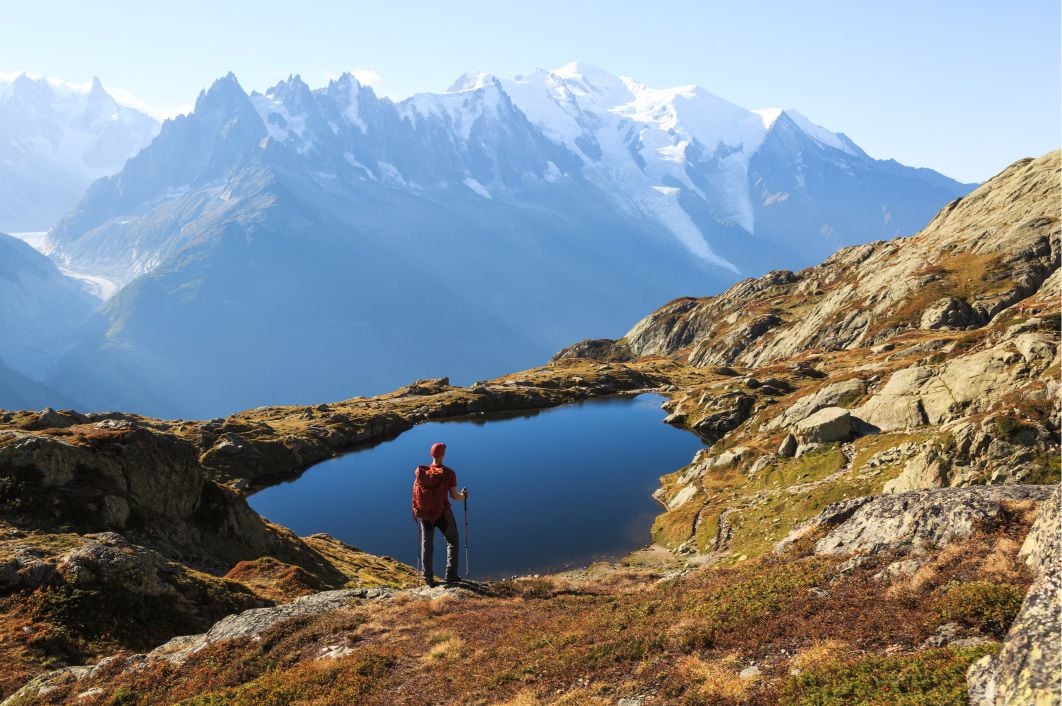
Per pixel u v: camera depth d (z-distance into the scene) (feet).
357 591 74.54
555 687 42.52
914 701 28.04
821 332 550.77
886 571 43.73
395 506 280.72
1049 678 22.97
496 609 62.95
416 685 48.08
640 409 472.03
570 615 56.85
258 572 123.34
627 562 181.27
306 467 358.02
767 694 33.73
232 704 49.93
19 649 73.26
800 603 43.55
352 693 48.34
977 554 40.86
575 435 386.32
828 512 59.41
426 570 74.38
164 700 55.01
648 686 39.09
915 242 623.77
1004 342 177.78
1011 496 47.39
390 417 454.81
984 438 131.85
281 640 62.08
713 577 57.52
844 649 35.78
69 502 121.39
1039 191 536.83
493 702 42.57
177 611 90.38
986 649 29.71
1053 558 30.42
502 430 422.41
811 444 197.47
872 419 193.77
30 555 91.15
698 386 522.88
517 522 232.32
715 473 226.38
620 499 252.83
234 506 154.92
